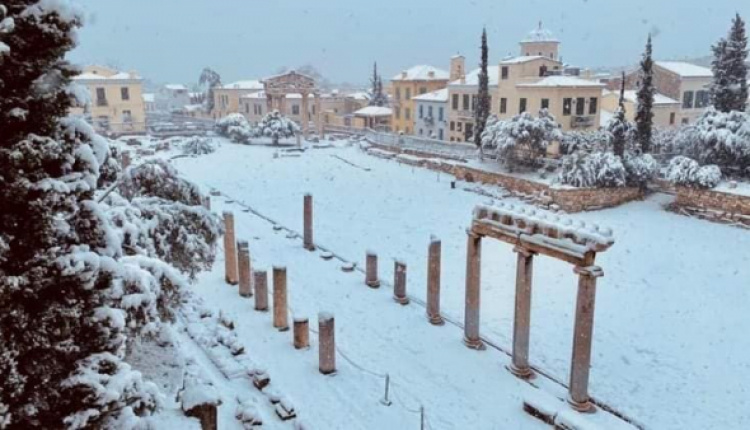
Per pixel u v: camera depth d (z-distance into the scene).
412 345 14.50
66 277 6.05
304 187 34.19
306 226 22.19
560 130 33.53
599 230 10.98
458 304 17.30
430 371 13.24
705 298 17.58
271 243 22.98
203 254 13.09
